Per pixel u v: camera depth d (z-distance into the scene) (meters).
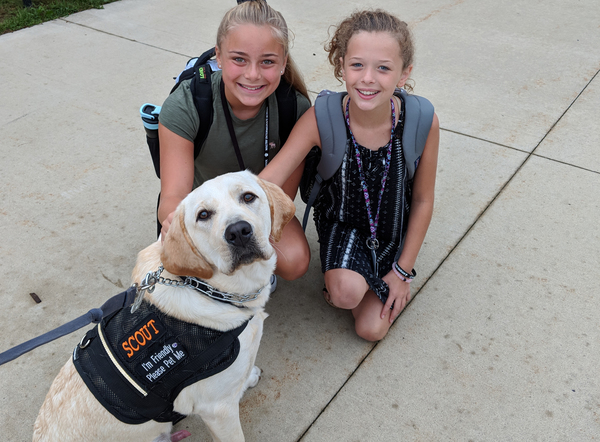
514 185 3.43
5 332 2.54
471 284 2.77
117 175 3.62
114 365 1.61
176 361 1.63
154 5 6.23
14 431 2.14
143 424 1.74
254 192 1.71
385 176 2.27
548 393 2.22
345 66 2.12
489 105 4.25
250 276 1.79
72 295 2.74
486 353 2.41
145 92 4.48
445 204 3.31
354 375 2.35
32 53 5.12
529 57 4.91
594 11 5.82
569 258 2.88
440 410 2.19
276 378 2.35
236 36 2.02
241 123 2.32
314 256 3.03
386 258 2.53
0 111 4.24
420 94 4.40
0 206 3.31
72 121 4.14
